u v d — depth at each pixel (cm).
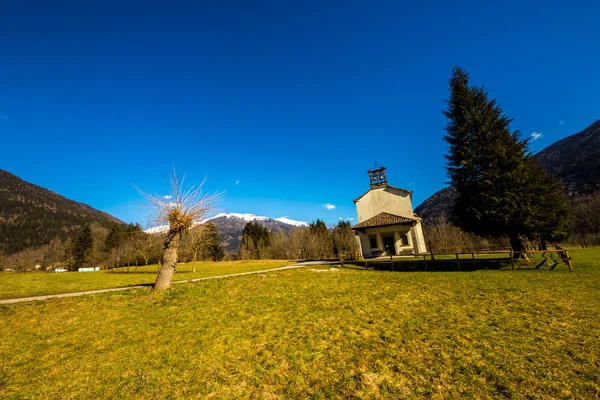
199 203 1662
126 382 621
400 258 3056
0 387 614
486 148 2041
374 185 3866
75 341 888
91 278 3025
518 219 1852
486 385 524
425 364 617
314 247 6800
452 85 2394
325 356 692
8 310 1232
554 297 1098
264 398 529
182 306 1267
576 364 580
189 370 660
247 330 915
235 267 3912
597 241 4597
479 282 1487
